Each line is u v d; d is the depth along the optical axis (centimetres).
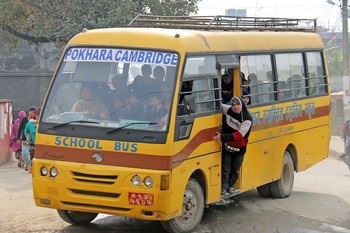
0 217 1039
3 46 2906
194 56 919
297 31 1347
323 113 1380
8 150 2058
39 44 3025
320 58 1388
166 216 846
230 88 1052
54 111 902
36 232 951
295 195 1320
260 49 1134
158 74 884
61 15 2547
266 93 1153
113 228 983
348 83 2905
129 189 841
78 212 971
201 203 952
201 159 932
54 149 883
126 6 2458
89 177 858
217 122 977
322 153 1381
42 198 894
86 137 865
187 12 2683
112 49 914
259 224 1033
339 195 1364
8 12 2559
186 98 891
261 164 1134
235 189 1053
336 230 1024
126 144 847
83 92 904
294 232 995
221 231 976
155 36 904
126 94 884
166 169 839
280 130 1198
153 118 855
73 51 931
